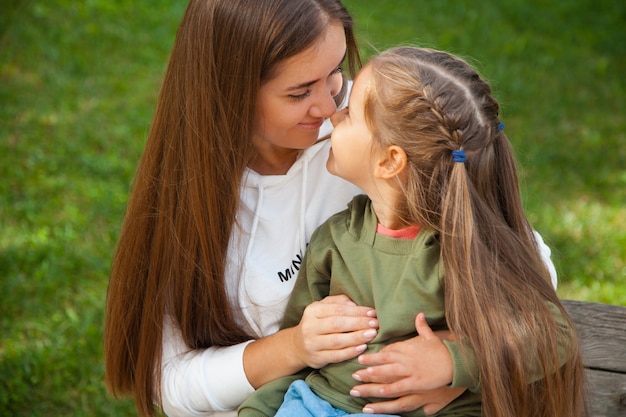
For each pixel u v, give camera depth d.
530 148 5.31
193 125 1.95
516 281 1.77
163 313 2.08
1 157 5.17
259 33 1.83
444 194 1.78
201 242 2.00
